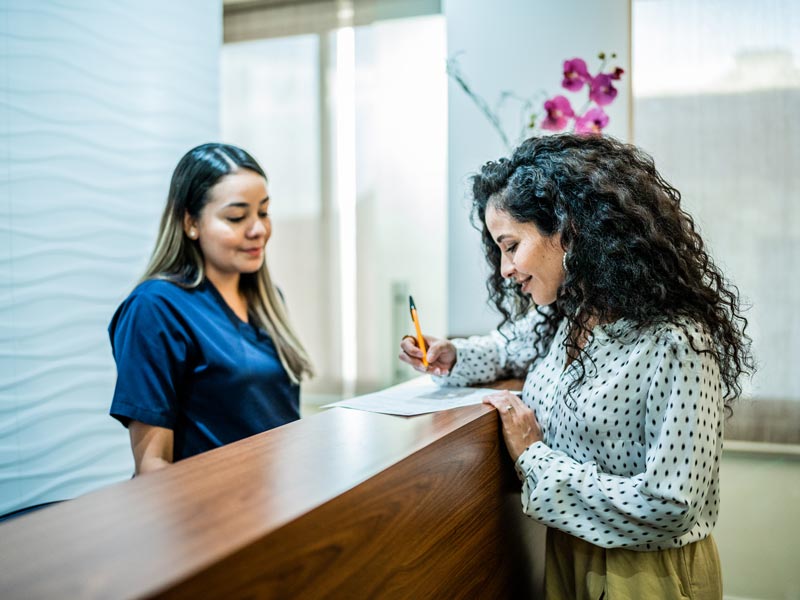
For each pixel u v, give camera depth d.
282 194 3.19
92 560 0.48
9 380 1.78
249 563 0.51
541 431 1.17
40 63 1.85
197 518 0.56
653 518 0.94
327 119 3.11
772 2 1.99
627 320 1.04
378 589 0.71
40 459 1.86
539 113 2.02
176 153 2.31
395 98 3.03
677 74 2.06
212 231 1.38
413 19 2.98
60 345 1.92
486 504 1.07
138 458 1.25
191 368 1.34
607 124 1.98
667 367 0.97
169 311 1.33
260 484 0.66
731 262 2.05
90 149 2.00
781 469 2.04
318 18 3.09
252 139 3.22
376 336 3.09
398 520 0.75
